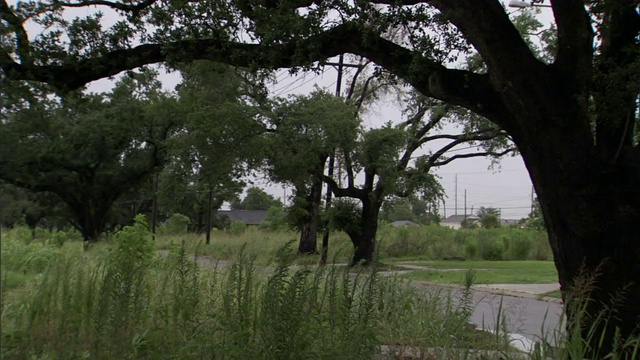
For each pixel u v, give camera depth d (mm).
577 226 5984
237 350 4656
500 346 5594
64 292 5965
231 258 8664
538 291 15656
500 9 6293
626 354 5078
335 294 5293
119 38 8391
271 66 8172
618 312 5680
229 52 8367
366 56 7879
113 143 39656
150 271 7191
